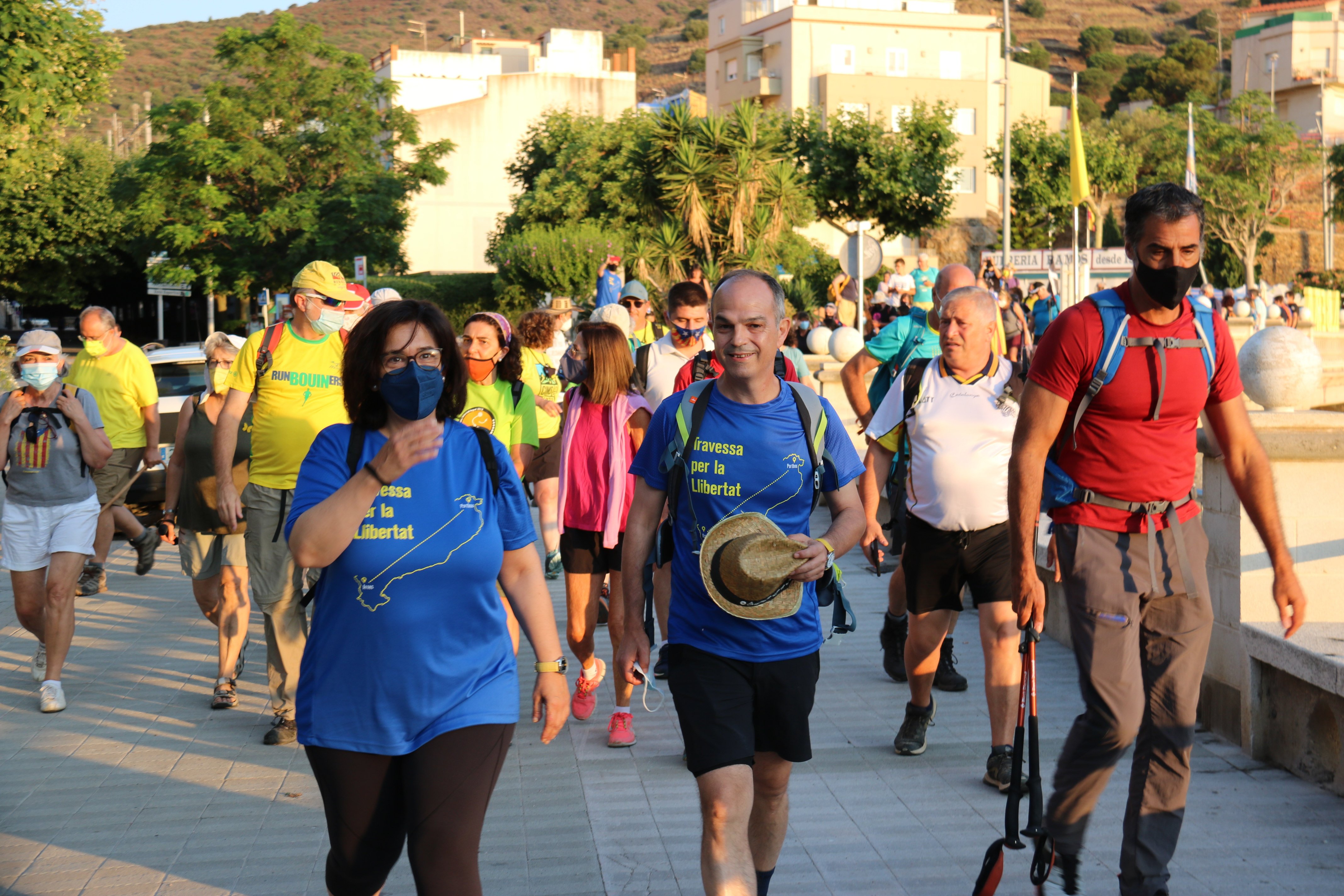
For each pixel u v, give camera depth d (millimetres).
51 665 6289
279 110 42125
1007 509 5008
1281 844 4285
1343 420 5125
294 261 40906
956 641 7473
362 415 2998
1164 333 3514
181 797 5008
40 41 21953
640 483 3701
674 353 6160
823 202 49500
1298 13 97562
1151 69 124312
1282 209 76375
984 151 66312
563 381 8383
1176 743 3693
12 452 6301
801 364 7516
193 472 6488
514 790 5027
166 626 8227
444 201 67688
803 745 3525
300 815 4797
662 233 28297
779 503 3533
